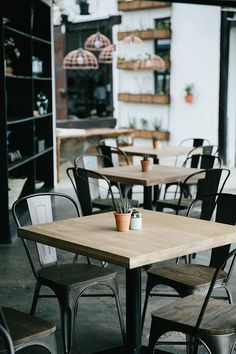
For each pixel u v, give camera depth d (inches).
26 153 296.0
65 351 131.6
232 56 467.2
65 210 294.7
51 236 124.9
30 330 106.7
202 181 210.4
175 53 512.4
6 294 179.6
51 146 349.4
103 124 511.8
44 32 339.0
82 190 198.1
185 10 497.7
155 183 207.8
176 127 519.5
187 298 122.3
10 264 209.9
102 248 113.9
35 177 320.8
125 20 568.7
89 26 555.8
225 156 474.0
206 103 485.7
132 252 111.0
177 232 127.5
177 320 109.6
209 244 121.5
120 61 560.4
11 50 286.5
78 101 646.5
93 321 158.4
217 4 314.2
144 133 542.3
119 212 129.2
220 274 136.6
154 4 523.8
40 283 136.7
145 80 551.8
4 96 232.1
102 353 134.6
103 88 615.2
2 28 228.8
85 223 137.7
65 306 130.9
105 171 227.0
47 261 147.9
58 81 597.0
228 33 464.4
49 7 335.6
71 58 463.5
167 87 530.3
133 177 210.5
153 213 149.7
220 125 473.4
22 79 290.8
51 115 346.3
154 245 116.0
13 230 247.0
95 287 183.9
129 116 570.9
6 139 234.1
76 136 405.4
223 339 106.1
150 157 278.8
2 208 235.6
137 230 129.6
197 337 106.5
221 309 115.6
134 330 130.1
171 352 139.2
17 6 285.7
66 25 491.8
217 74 472.7
